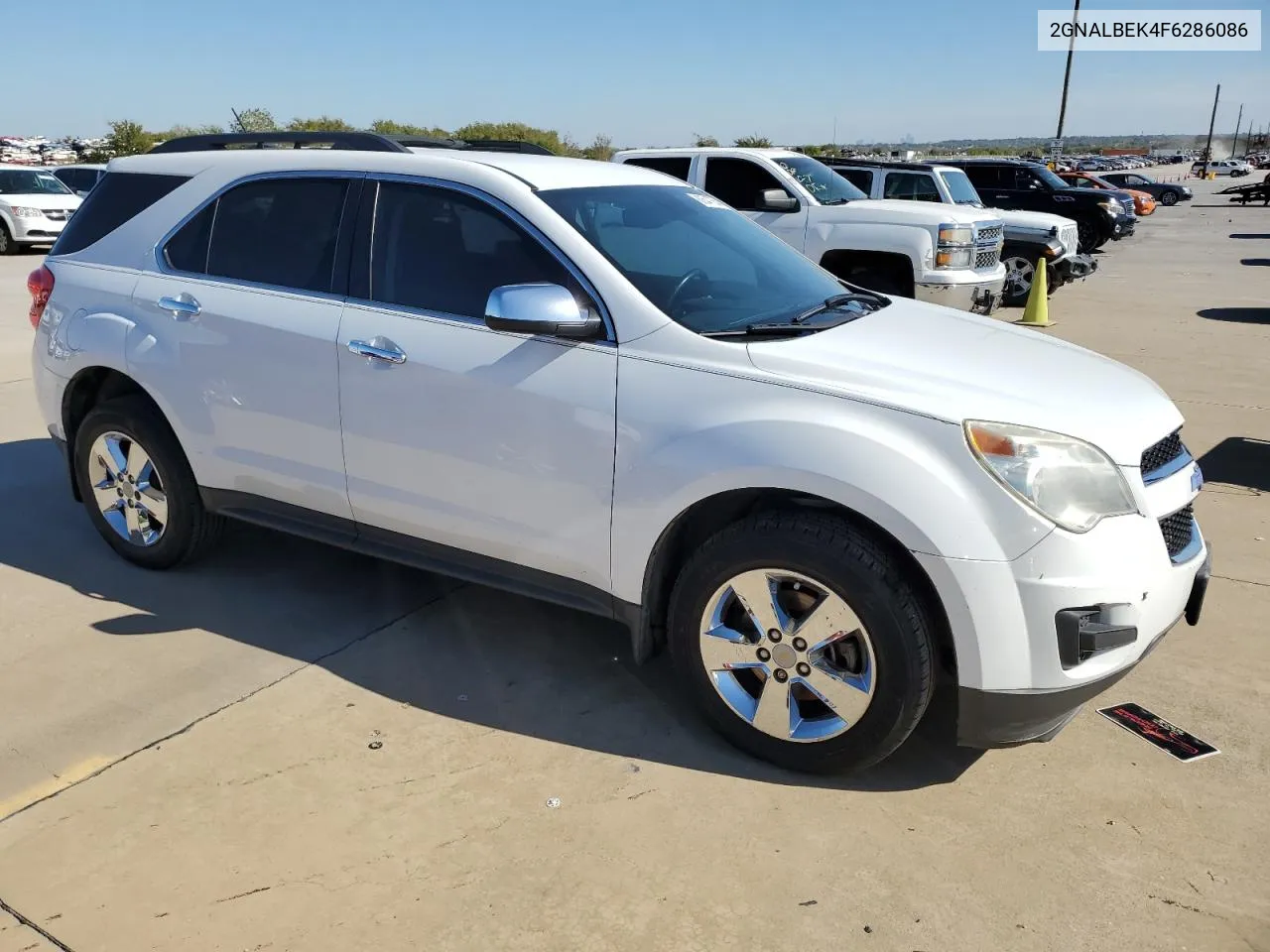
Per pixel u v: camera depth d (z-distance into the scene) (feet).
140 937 8.11
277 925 8.26
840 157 44.86
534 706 11.54
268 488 13.19
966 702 9.46
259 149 13.76
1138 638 9.45
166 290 13.61
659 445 10.18
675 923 8.35
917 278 31.73
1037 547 9.02
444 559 12.18
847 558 9.39
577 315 10.40
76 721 11.06
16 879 8.73
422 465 11.72
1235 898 8.64
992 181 63.67
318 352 12.20
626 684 12.06
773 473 9.57
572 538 10.97
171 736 10.80
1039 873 8.95
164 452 13.96
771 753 10.36
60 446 15.40
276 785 10.02
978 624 9.13
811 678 9.94
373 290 12.08
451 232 11.69
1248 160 363.35
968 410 9.36
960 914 8.46
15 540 16.06
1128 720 11.36
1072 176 86.53
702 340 10.30
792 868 9.00
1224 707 11.64
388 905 8.50
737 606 10.41
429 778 10.18
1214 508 18.16
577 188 11.99
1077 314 41.37
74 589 14.32
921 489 9.11
